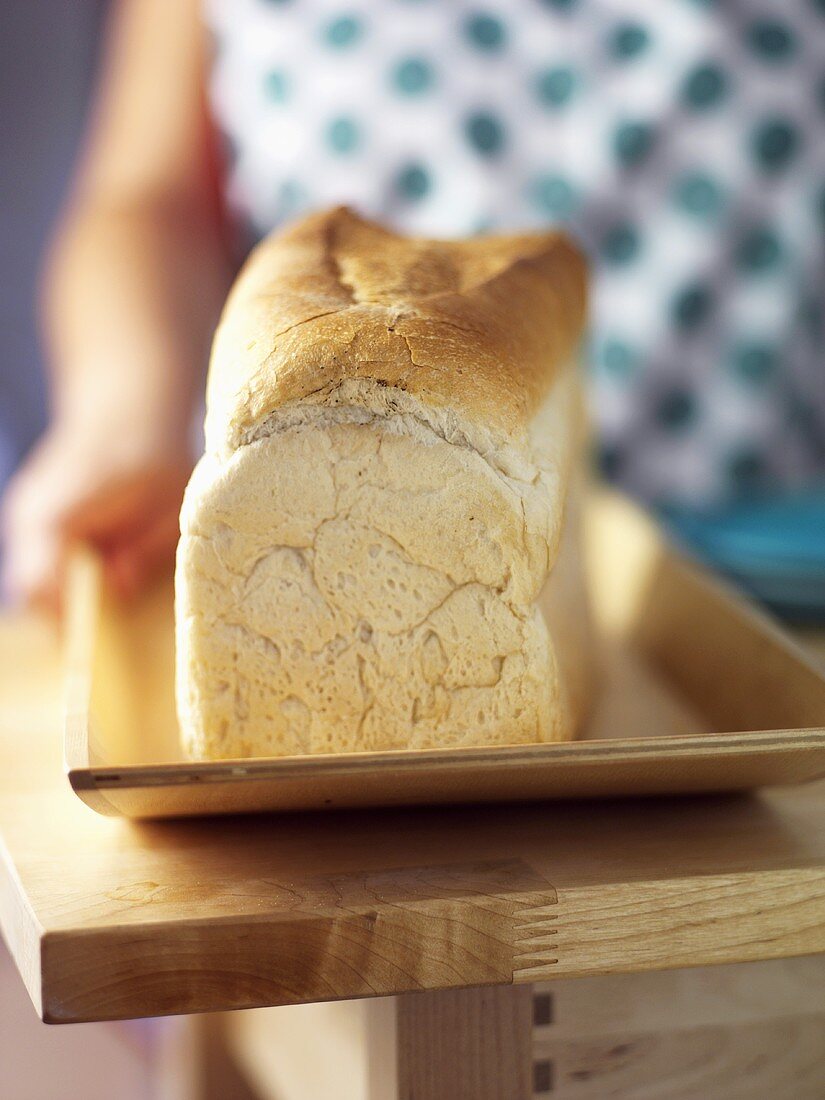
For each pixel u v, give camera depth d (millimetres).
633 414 1133
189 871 504
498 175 1095
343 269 580
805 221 1088
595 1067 550
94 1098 1258
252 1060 806
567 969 492
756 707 618
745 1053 565
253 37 1130
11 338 1898
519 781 508
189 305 1089
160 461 866
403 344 518
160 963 471
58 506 826
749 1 1062
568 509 620
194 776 486
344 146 1115
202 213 1210
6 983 1432
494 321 544
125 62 1299
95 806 502
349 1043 590
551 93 1089
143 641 729
